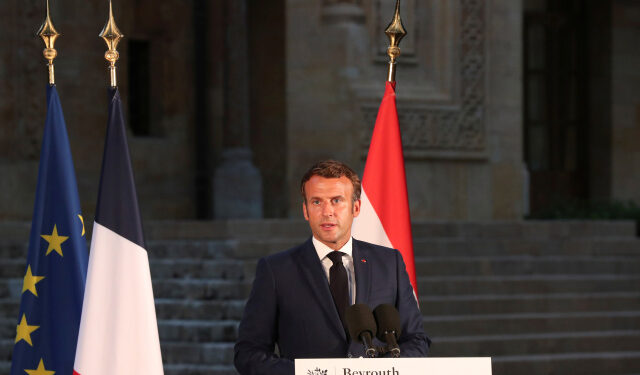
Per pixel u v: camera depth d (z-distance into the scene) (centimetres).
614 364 2950
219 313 2820
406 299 1114
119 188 1262
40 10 4125
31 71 4109
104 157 1269
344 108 3934
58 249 1309
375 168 1404
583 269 3412
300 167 3988
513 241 3450
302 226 3325
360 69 3969
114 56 1276
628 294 3291
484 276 3275
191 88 4819
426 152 4081
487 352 2917
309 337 1068
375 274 1105
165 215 4684
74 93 4209
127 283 1235
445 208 4134
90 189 4247
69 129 4188
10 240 3488
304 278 1089
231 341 2738
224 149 4800
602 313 3192
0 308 3036
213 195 4750
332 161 1056
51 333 1291
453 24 4147
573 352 3008
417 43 4106
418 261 3206
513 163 4266
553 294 3253
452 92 4150
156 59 4738
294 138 3991
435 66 4141
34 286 1302
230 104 4775
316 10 3962
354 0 3975
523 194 4422
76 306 1293
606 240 3566
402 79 4091
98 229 1248
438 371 854
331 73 3950
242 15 4794
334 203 1043
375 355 898
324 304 1073
